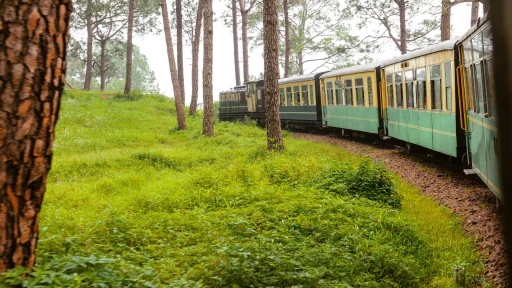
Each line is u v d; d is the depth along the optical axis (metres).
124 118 31.34
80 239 6.97
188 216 9.21
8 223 4.39
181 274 6.04
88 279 4.88
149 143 24.12
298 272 5.98
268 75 18.50
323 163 14.88
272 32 18.27
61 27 4.61
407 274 6.81
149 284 5.16
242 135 26.36
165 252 7.03
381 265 6.96
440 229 8.93
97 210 10.68
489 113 8.36
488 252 7.40
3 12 4.34
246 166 14.27
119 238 7.52
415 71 15.71
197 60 36.94
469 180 12.62
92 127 28.09
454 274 6.59
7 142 4.34
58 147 22.03
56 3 4.55
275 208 9.41
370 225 8.56
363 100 21.97
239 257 6.08
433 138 14.26
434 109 13.95
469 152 11.52
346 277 6.38
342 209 9.36
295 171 13.37
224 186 12.11
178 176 14.75
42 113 4.50
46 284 4.38
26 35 4.41
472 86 10.34
